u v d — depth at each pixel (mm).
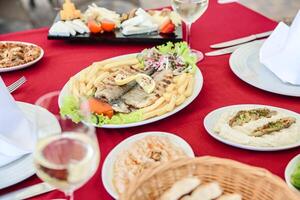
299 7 3258
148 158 770
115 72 1074
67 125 676
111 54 1277
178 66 1086
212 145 858
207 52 1257
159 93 980
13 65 1189
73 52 1297
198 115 959
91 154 622
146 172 639
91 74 1055
